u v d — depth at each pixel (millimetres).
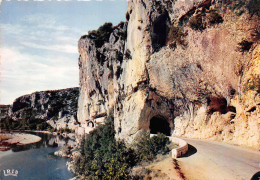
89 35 62594
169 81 27625
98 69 54438
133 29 32406
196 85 24391
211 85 22391
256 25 15797
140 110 30984
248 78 16844
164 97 31438
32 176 36969
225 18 17766
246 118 18641
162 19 26453
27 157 53438
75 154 49281
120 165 15234
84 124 72375
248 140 18750
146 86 31109
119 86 38719
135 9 32281
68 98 169625
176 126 31531
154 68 28438
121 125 35625
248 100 17422
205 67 21219
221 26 18219
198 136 27031
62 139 89812
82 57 69250
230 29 17453
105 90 52875
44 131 124250
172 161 16625
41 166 43906
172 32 23953
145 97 30969
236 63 17750
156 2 26469
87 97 67438
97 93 59875
